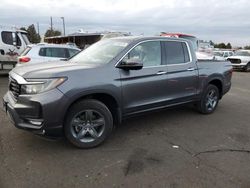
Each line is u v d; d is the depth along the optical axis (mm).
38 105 4027
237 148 4770
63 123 4293
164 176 3752
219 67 6977
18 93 4273
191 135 5355
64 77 4211
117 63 4824
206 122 6219
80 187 3445
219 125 6035
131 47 5082
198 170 3938
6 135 5004
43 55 10789
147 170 3904
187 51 6180
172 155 4414
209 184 3580
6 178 3594
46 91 4078
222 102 8617
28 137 4930
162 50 5617
